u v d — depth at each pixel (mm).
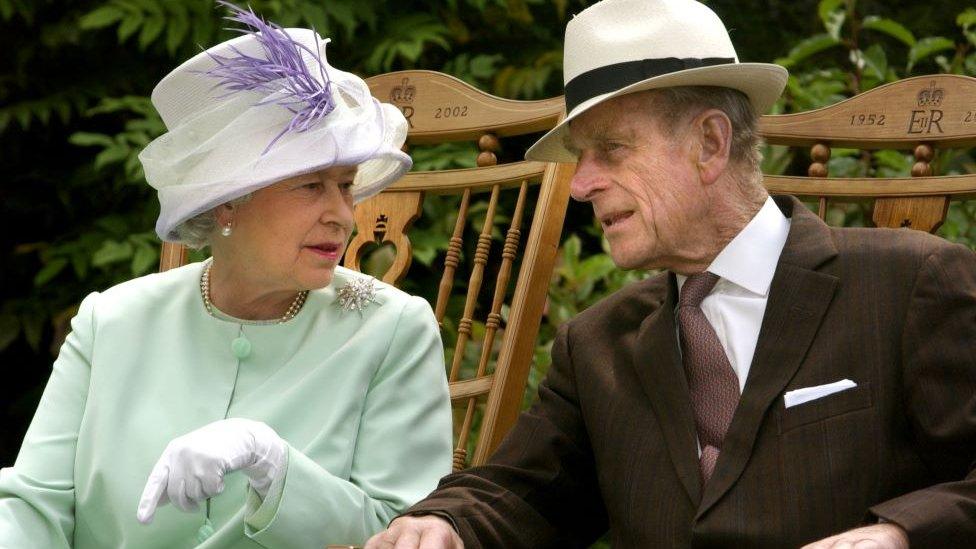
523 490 5055
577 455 5105
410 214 6438
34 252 11055
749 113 4836
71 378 5406
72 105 10914
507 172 6266
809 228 4766
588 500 5184
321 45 5316
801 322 4574
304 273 5168
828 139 5742
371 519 5055
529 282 5930
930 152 5613
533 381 7871
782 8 10688
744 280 4754
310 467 4910
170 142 5121
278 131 5062
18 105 10461
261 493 4883
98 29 10648
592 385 4949
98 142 9859
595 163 4824
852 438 4398
